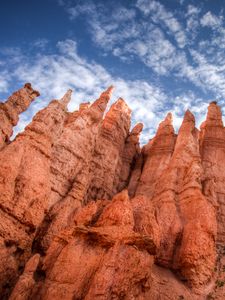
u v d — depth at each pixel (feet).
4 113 98.84
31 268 63.41
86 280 61.72
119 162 143.54
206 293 79.56
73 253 64.64
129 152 152.25
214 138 137.59
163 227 92.73
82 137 122.21
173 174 109.40
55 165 107.65
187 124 131.54
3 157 83.46
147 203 83.82
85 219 76.23
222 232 106.93
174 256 87.97
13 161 84.12
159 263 87.51
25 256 83.05
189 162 112.88
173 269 86.12
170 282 79.00
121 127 152.46
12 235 79.71
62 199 103.45
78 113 137.28
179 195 103.40
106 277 58.90
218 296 79.15
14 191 82.94
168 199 101.04
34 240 90.12
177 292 76.07
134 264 62.85
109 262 61.00
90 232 67.26
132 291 61.72
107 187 128.88
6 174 81.30
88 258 64.39
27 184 85.56
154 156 141.90
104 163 131.95
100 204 81.92
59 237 72.74
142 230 76.07
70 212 98.22
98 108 135.33
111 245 65.72
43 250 87.35
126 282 60.49
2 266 74.79
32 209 84.89
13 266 77.20
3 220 78.38
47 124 98.22
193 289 79.36
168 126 154.10
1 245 76.64
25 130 94.32
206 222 88.53
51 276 62.90
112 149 138.92
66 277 61.77
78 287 60.70
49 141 97.09
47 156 95.09
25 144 90.33
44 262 68.64
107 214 74.74
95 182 124.67
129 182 140.05
